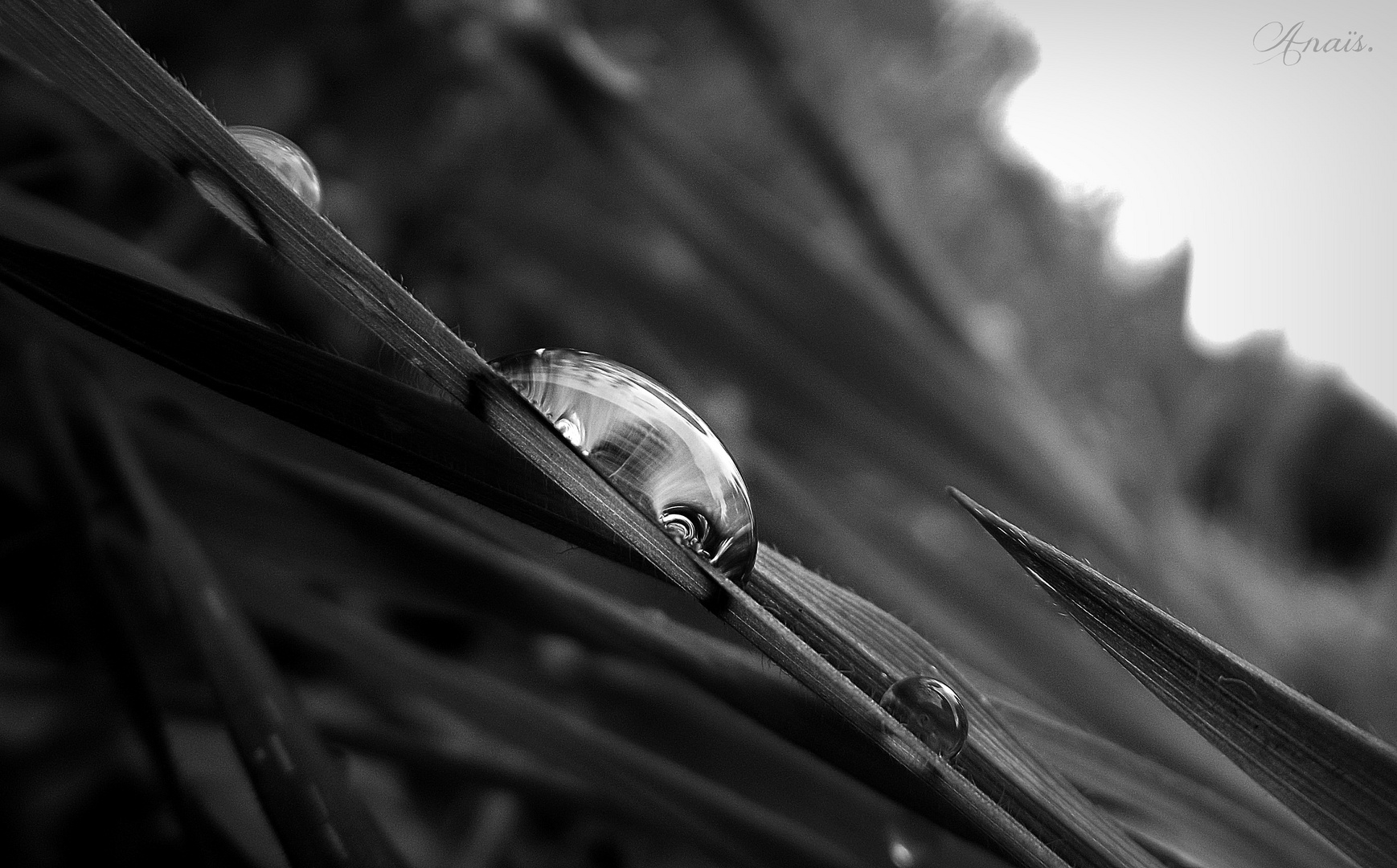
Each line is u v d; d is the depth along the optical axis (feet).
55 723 0.15
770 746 0.15
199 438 0.15
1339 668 0.22
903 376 0.23
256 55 0.25
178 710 0.15
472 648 0.19
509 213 0.25
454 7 0.25
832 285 0.23
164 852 0.15
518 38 0.24
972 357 0.24
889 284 0.25
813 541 0.19
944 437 0.23
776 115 0.26
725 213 0.24
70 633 0.15
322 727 0.15
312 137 0.26
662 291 0.24
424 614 0.19
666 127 0.24
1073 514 0.23
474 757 0.15
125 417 0.15
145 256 0.15
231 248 0.21
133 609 0.15
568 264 0.25
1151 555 0.23
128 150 0.21
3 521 0.15
